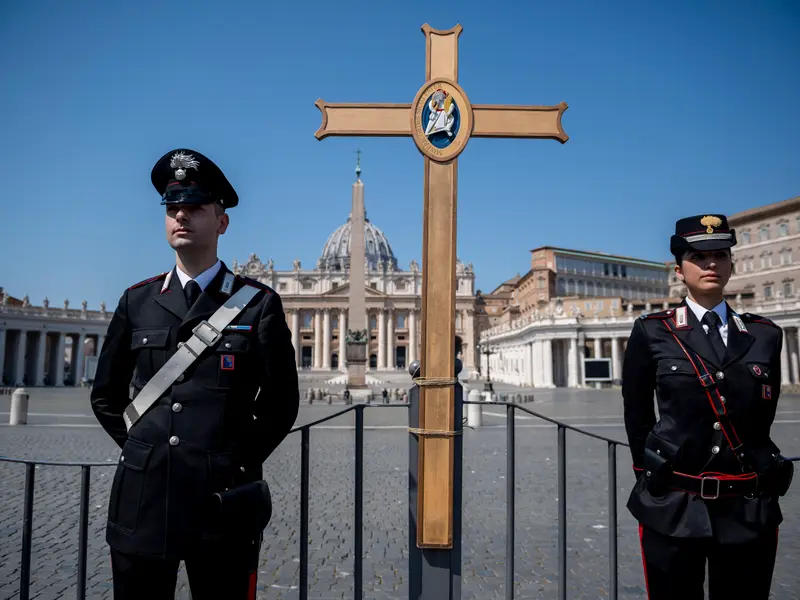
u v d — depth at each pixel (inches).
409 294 4530.0
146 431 113.8
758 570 118.9
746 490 120.1
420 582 145.0
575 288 3710.6
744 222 2689.5
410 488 149.1
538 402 1475.1
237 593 113.3
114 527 112.7
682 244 129.1
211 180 121.3
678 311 133.9
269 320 120.0
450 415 144.0
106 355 122.6
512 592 160.1
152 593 112.2
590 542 277.7
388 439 657.0
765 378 122.9
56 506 338.3
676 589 122.0
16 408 792.3
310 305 4527.6
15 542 270.8
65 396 1683.1
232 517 109.0
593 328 2598.4
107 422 119.6
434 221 147.0
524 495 377.4
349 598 209.8
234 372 115.7
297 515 324.8
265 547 268.5
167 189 121.0
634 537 286.8
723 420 121.6
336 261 5585.6
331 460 511.2
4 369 2696.9
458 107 146.7
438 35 149.5
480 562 251.1
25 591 149.4
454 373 145.2
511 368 3459.6
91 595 209.8
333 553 259.4
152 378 115.6
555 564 248.2
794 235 2482.8
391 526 304.3
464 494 381.1
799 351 2028.8
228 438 114.3
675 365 126.3
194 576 112.6
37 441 625.3
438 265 146.4
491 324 4958.2
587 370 2379.4
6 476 428.5
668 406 127.2
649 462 125.2
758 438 123.2
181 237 120.2
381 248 5713.6
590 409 1199.6
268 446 118.0
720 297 132.6
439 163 147.6
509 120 146.8
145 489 111.0
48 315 2642.7
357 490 160.2
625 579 230.5
